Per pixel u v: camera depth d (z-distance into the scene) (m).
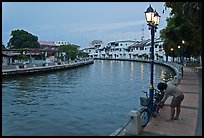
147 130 9.55
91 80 39.84
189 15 14.10
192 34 24.59
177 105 10.81
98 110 17.64
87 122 14.43
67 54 91.06
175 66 50.91
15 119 15.32
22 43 89.38
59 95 24.69
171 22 30.36
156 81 36.91
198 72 36.94
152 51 11.73
